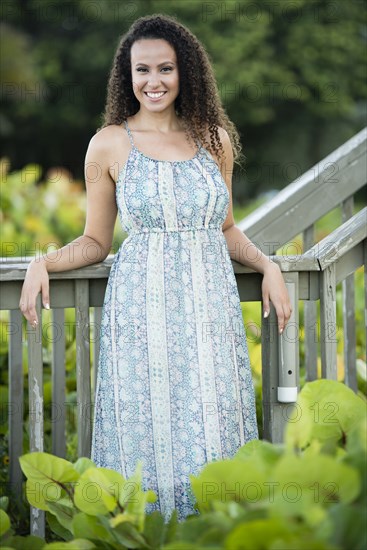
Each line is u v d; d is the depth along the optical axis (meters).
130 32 3.53
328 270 3.51
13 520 3.77
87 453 3.52
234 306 3.40
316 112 20.16
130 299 3.33
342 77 20.28
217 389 3.31
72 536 2.97
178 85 3.49
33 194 7.54
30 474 2.76
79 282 3.49
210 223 3.39
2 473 3.98
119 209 3.42
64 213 7.65
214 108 3.54
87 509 2.63
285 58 19.83
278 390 3.50
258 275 3.58
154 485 3.32
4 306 3.48
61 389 3.91
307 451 2.48
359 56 20.38
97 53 19.62
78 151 20.98
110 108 3.58
